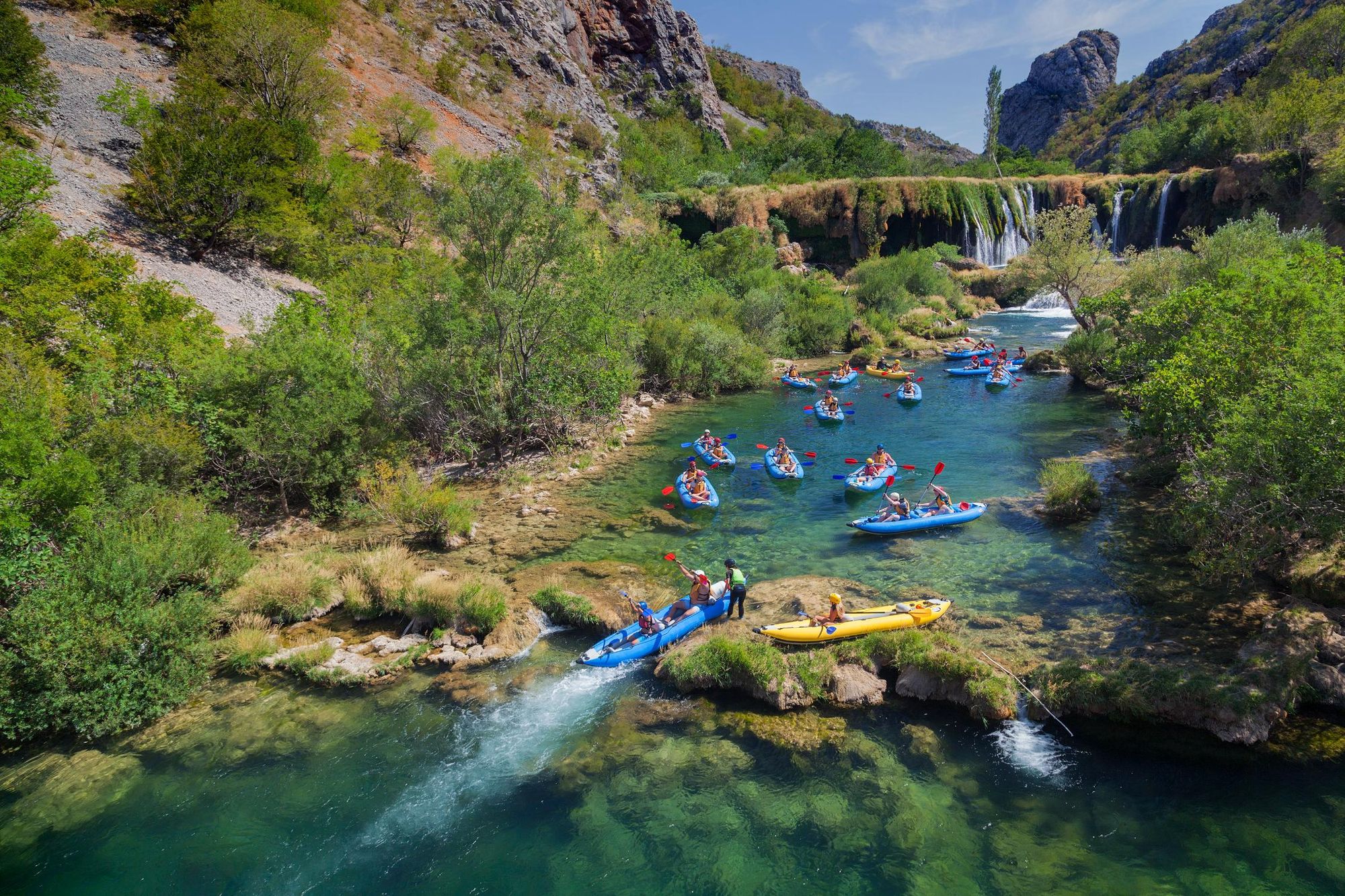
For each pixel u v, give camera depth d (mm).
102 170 24328
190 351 16156
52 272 15234
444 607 12273
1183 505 13422
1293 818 7668
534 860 7863
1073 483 15891
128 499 12836
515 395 21359
